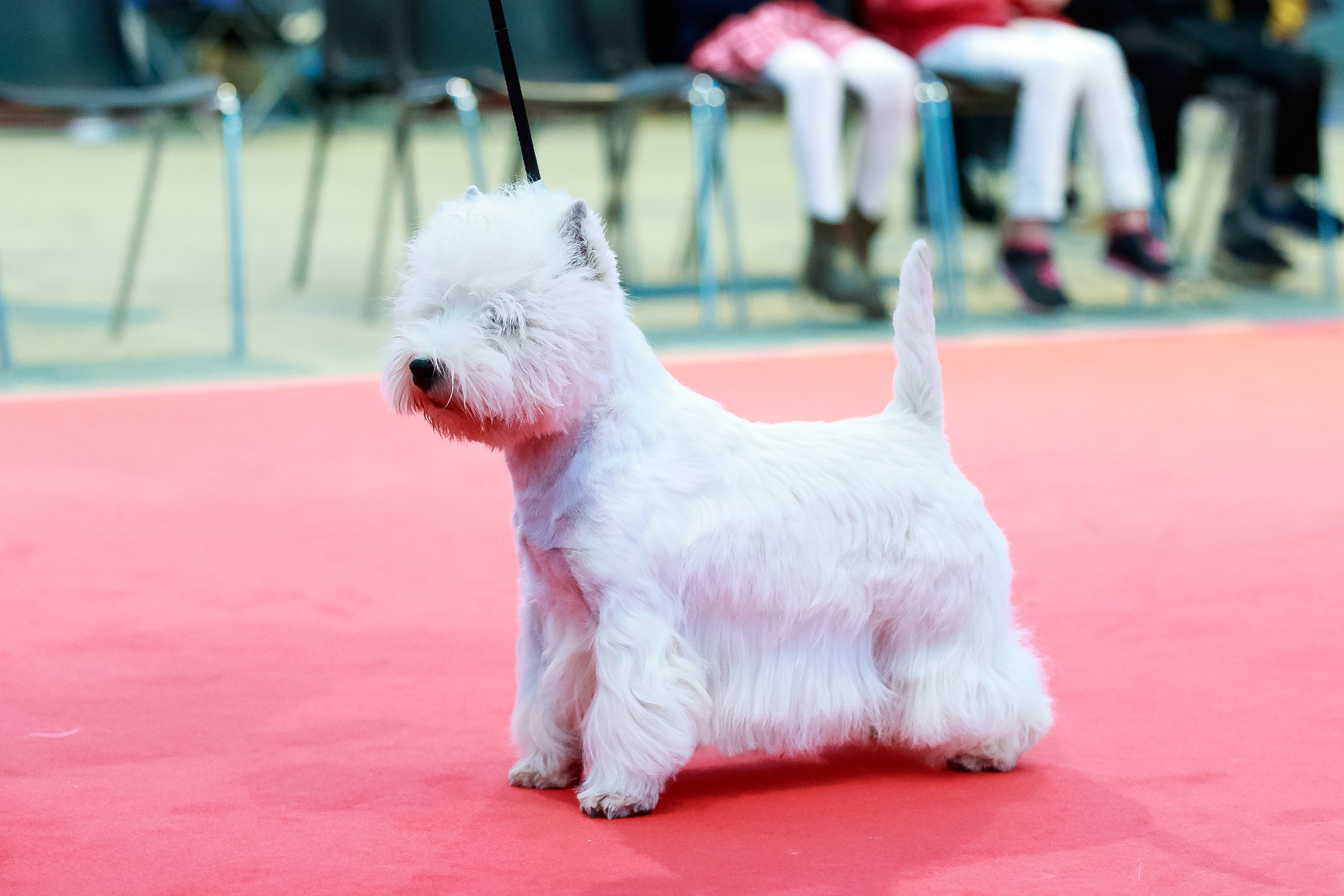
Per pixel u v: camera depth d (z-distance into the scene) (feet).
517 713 10.59
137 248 29.53
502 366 9.20
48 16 27.81
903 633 10.59
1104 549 16.67
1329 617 14.30
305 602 14.79
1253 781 10.41
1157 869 8.98
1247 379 26.50
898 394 11.05
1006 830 9.64
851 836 9.55
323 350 28.45
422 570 15.90
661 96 28.50
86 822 9.70
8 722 11.54
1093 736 11.39
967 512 10.68
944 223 31.63
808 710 10.31
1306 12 38.06
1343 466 20.56
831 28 30.91
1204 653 13.28
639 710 9.68
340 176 57.06
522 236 9.53
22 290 33.99
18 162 59.62
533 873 8.93
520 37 29.32
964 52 31.45
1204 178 38.47
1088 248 42.47
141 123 28.12
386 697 12.23
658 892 8.64
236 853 9.23
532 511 10.02
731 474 10.09
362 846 9.36
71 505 18.21
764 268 38.40
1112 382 26.13
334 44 31.01
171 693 12.26
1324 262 35.91
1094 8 34.19
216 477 19.71
